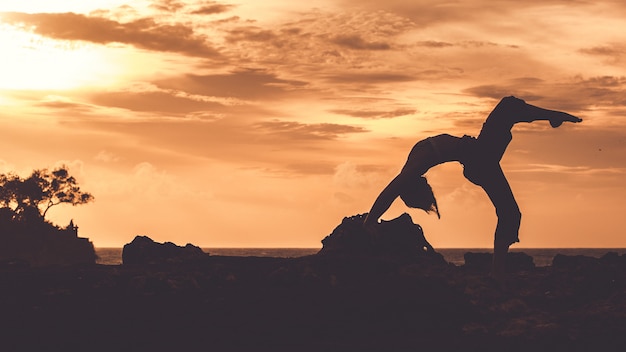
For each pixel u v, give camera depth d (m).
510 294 10.80
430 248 13.20
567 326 9.06
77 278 11.57
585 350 8.03
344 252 12.76
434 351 7.88
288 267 11.54
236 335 8.52
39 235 109.25
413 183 11.03
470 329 8.93
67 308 9.78
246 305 9.92
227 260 12.95
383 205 11.12
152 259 13.61
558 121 10.80
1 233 105.44
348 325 9.09
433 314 9.65
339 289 10.76
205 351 7.79
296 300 10.16
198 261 12.95
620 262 13.45
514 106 10.82
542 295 10.93
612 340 8.43
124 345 8.07
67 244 112.81
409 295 10.45
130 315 9.46
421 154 11.05
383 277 11.47
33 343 8.13
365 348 7.96
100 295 10.59
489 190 11.19
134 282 10.94
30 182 109.19
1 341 8.22
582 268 12.05
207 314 9.50
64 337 8.36
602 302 10.40
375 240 11.74
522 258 14.13
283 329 8.81
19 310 9.70
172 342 8.15
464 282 11.08
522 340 8.49
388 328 8.97
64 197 112.56
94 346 8.02
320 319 9.32
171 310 9.66
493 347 8.10
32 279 11.52
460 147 10.92
